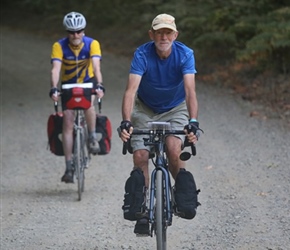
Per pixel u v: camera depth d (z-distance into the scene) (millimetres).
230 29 42062
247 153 25203
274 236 16125
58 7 75625
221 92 38062
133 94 13922
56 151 21578
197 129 13258
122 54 56500
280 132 28125
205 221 17859
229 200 19547
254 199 19406
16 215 19328
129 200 13477
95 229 17656
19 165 26188
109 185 22469
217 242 16078
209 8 46219
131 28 62156
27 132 32344
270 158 24125
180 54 14117
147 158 14273
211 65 43812
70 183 21984
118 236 17031
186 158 13320
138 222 13477
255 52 37594
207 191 20781
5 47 64625
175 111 14914
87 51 21219
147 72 14203
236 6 43031
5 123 34750
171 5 48625
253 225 17094
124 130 13289
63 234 17297
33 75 49875
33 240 16859
